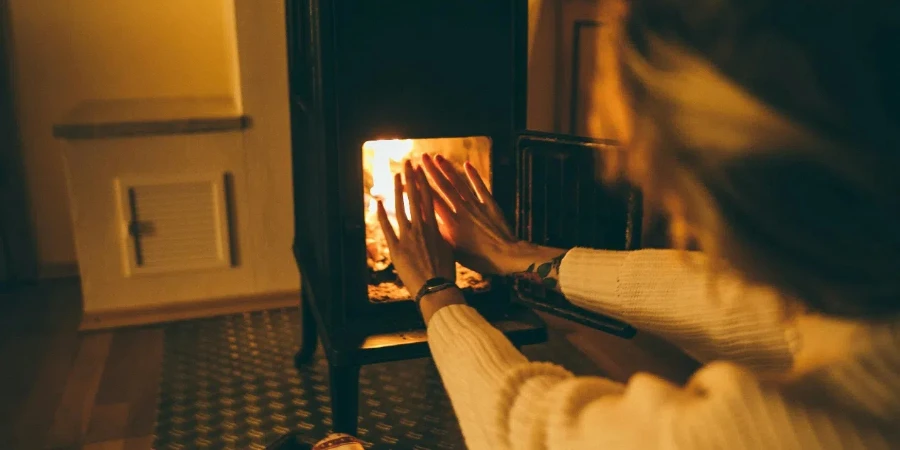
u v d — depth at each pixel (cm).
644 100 40
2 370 193
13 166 238
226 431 167
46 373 192
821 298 36
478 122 138
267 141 219
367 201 138
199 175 215
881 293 34
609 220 140
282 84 216
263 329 218
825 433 37
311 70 140
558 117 201
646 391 45
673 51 38
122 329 217
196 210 217
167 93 249
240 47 209
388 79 131
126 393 182
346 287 139
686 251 75
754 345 64
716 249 38
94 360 199
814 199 33
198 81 251
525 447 50
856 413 38
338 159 131
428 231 91
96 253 213
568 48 192
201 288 225
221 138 214
